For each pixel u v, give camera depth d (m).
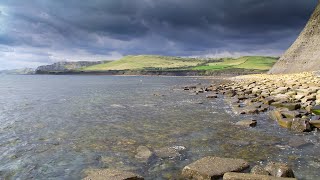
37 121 24.31
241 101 36.56
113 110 30.75
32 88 77.88
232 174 10.74
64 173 12.20
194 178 11.50
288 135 18.33
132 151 15.23
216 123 22.64
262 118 24.42
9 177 11.80
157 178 11.59
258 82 63.84
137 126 21.84
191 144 16.47
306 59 85.00
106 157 14.23
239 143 16.58
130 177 10.98
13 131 20.30
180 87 71.94
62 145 16.52
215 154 14.55
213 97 42.59
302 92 34.50
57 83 111.81
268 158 13.82
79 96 49.53
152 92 56.41
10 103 39.03
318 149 15.20
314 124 19.70
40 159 14.02
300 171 12.01
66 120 24.75
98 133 19.55
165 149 15.31
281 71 92.06
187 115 26.81
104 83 105.50
